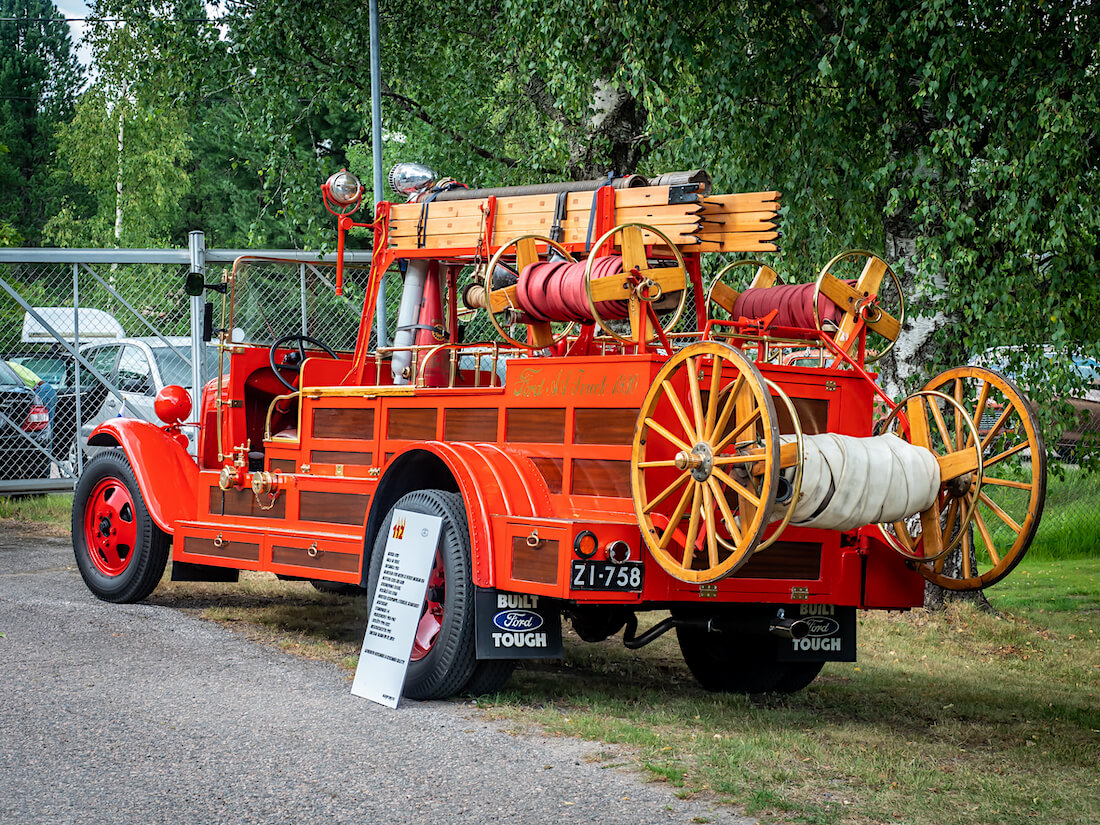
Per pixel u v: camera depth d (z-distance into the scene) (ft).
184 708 15.80
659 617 26.22
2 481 37.19
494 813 12.02
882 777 13.82
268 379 23.49
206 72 48.70
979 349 26.55
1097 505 40.96
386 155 75.41
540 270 16.72
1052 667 23.47
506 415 17.44
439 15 44.78
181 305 39.11
